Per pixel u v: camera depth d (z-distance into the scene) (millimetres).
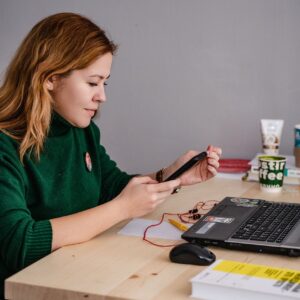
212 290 1128
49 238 1447
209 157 1839
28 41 1662
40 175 1636
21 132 1627
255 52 2627
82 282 1233
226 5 2637
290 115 2625
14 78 1664
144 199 1536
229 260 1356
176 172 1769
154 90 2809
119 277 1258
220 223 1548
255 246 1391
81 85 1635
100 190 2037
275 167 2020
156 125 2838
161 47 2762
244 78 2664
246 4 2607
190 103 2766
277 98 2631
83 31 1634
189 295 1158
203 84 2729
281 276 1159
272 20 2582
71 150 1743
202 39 2693
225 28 2654
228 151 2746
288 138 2643
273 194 2018
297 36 2559
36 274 1279
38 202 1645
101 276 1264
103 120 2918
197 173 1878
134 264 1334
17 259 1431
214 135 2754
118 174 2059
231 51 2660
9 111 1648
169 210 1794
